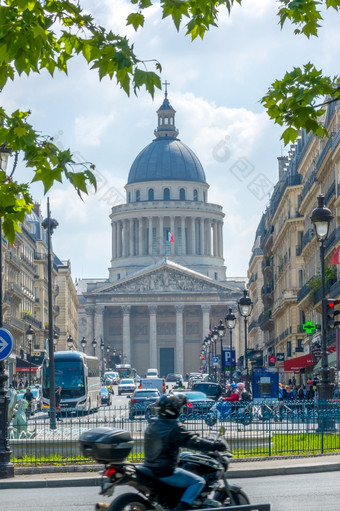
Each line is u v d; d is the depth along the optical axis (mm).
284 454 42000
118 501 17953
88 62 16531
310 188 110375
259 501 26719
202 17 17000
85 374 109375
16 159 19172
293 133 18703
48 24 16641
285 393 94312
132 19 16484
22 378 168750
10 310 154875
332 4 17500
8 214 18984
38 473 37125
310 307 114312
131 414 46125
